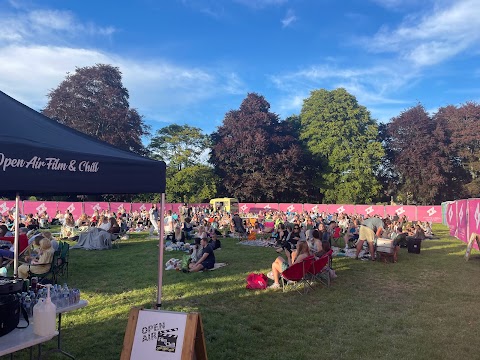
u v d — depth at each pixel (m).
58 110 50.06
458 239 22.50
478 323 6.86
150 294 8.70
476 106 54.75
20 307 4.20
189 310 7.49
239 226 21.56
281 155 52.12
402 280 10.54
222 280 10.24
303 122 59.94
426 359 5.36
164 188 4.92
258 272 11.38
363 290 9.34
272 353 5.51
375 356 5.45
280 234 17.41
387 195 60.34
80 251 15.95
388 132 58.72
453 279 10.72
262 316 7.20
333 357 5.41
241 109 57.31
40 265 8.93
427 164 53.72
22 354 5.30
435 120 56.72
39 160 3.59
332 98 57.88
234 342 5.89
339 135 55.75
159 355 3.96
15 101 5.15
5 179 3.32
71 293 4.79
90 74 52.69
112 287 9.39
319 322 6.88
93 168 4.08
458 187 55.84
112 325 6.55
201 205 48.25
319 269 9.30
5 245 11.65
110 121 49.91
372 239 13.85
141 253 15.37
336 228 19.22
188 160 57.91
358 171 54.41
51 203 36.09
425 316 7.27
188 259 11.44
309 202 56.69
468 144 55.22
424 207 40.81
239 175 54.06
